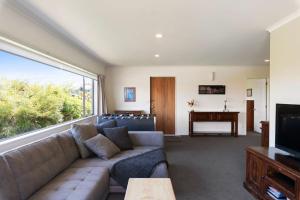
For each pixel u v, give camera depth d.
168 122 7.51
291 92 2.93
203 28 3.38
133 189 1.96
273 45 3.35
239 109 7.46
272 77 3.36
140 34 3.70
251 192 2.89
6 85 2.68
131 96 7.48
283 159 2.50
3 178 1.70
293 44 2.89
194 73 7.44
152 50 4.97
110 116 5.05
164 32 3.60
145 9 2.67
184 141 6.34
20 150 2.06
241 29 3.44
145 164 2.77
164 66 7.43
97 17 2.93
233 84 7.44
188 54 5.44
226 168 3.90
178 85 7.45
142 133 3.91
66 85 4.60
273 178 2.51
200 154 4.86
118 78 7.48
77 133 3.17
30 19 2.88
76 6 2.58
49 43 3.43
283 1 2.45
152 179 2.20
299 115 2.44
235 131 7.17
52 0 2.43
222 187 3.09
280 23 3.12
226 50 4.99
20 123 2.98
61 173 2.49
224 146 5.67
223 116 7.14
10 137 2.72
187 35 3.77
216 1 2.45
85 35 3.75
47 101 3.77
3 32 2.38
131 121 4.76
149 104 7.46
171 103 7.50
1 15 2.34
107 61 6.51
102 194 2.40
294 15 2.81
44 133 3.28
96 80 6.53
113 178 2.75
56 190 2.04
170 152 5.04
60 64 4.10
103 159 3.02
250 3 2.50
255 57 5.84
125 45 4.48
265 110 7.71
